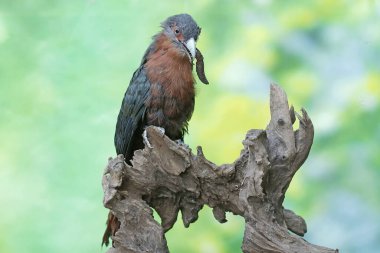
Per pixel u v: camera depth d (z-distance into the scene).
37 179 13.26
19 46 13.38
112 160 7.57
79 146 13.23
